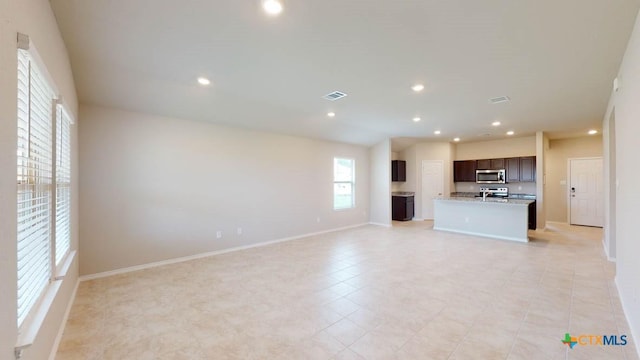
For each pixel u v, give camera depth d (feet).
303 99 13.67
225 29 7.45
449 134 23.72
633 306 7.61
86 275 12.05
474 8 6.48
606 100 13.67
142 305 9.59
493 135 24.22
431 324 8.29
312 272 12.92
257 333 7.87
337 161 24.17
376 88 12.01
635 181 7.40
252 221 17.93
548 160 26.04
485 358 6.71
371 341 7.45
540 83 11.35
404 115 16.96
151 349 7.18
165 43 8.21
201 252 15.58
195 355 6.93
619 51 8.52
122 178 13.03
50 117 6.97
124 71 10.18
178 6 6.46
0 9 3.75
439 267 13.56
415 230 23.35
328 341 7.47
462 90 12.21
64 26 7.29
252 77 10.82
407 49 8.52
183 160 14.97
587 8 6.46
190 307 9.45
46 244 6.70
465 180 27.94
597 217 23.79
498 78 10.84
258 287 11.16
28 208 5.33
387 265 13.92
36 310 5.67
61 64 7.68
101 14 6.79
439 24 7.14
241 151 17.42
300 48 8.48
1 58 3.79
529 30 7.40
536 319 8.52
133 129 13.38
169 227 14.43
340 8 6.50
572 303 9.56
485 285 11.22
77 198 11.35
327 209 22.81
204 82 11.33
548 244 18.06
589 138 24.23
